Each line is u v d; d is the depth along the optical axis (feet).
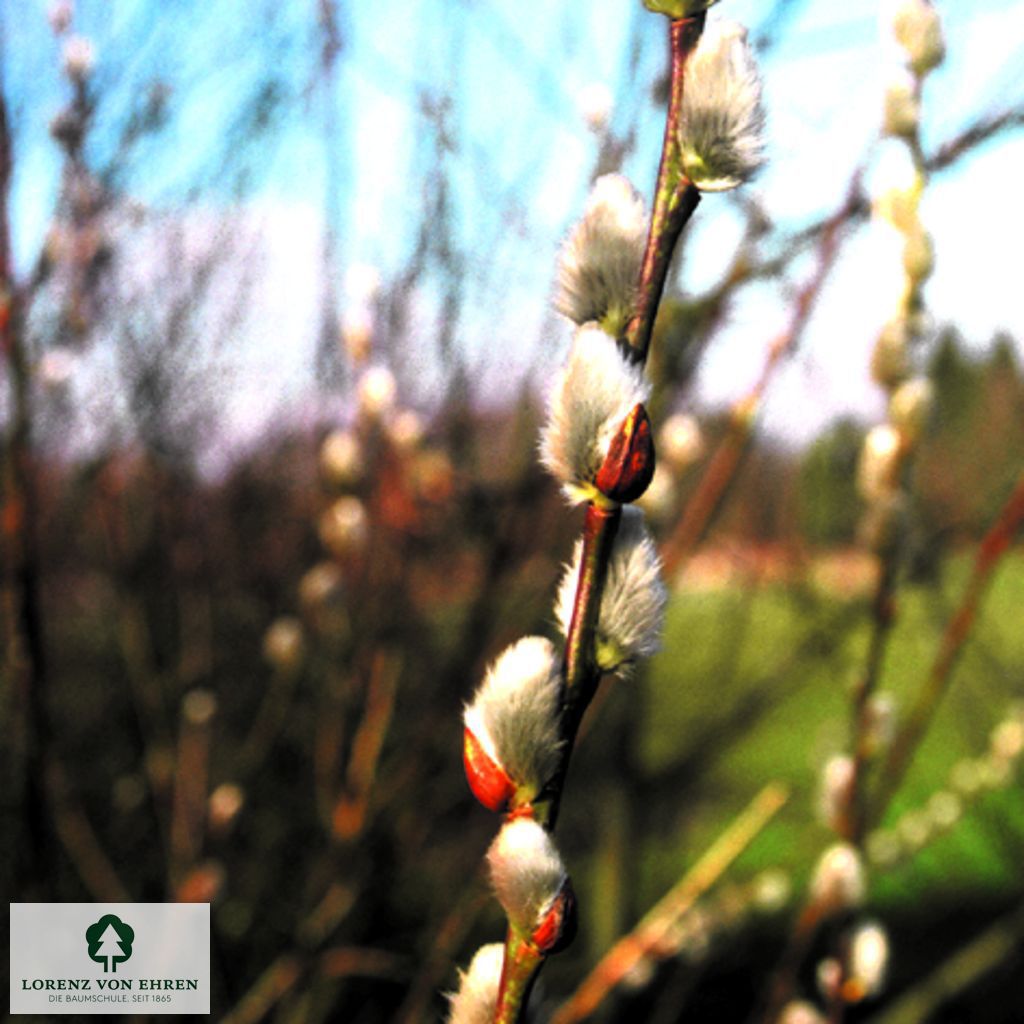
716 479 2.12
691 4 0.86
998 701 3.32
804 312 2.03
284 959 2.88
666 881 3.87
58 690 3.62
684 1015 3.32
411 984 2.85
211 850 2.92
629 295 0.86
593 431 0.84
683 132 0.85
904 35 1.62
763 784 4.35
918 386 1.69
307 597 2.74
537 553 2.88
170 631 3.55
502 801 0.87
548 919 0.85
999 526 1.85
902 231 1.64
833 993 1.77
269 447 3.35
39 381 2.31
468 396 2.84
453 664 2.72
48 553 3.43
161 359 2.92
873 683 1.79
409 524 2.84
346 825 2.70
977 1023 3.53
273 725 3.45
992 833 3.14
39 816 2.27
